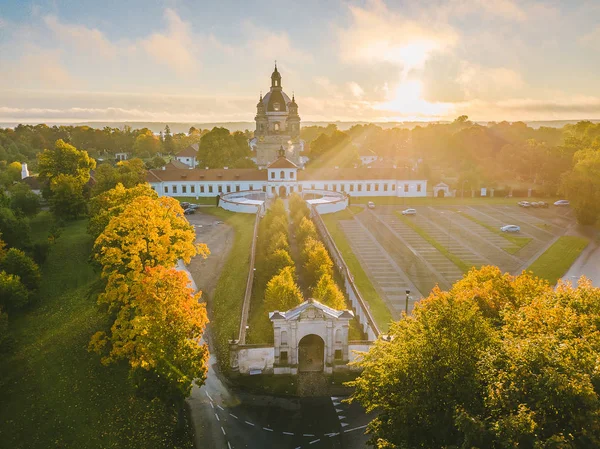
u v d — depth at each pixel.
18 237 84.38
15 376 50.56
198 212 135.50
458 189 167.00
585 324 35.31
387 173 164.25
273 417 43.06
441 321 33.31
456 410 27.19
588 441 24.88
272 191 155.38
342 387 47.69
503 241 103.56
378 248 97.62
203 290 73.50
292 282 62.28
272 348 51.81
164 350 38.44
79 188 117.69
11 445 39.78
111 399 45.88
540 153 186.75
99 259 54.25
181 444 39.41
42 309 67.50
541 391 26.52
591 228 116.81
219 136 188.00
